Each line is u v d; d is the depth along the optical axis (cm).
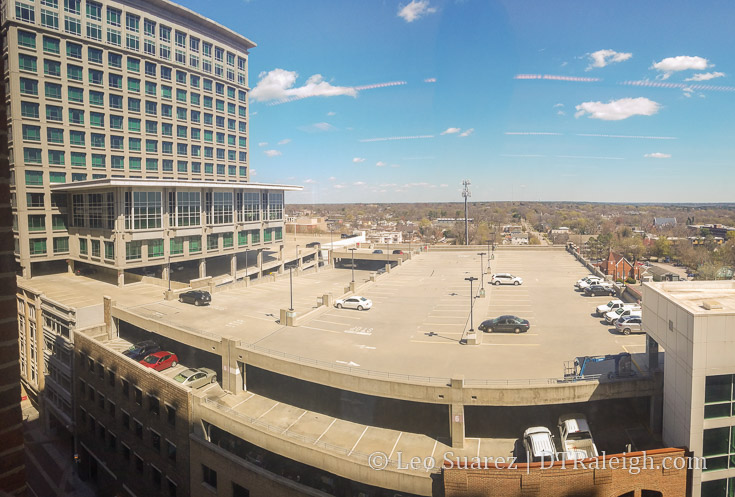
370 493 3117
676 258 10819
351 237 12256
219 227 7462
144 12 7944
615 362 3250
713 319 2708
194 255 7125
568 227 19025
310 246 10869
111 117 7469
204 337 4034
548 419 3309
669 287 3388
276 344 4109
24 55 6419
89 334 4850
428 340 4225
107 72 7381
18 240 6531
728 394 2753
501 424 3275
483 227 17200
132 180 6000
